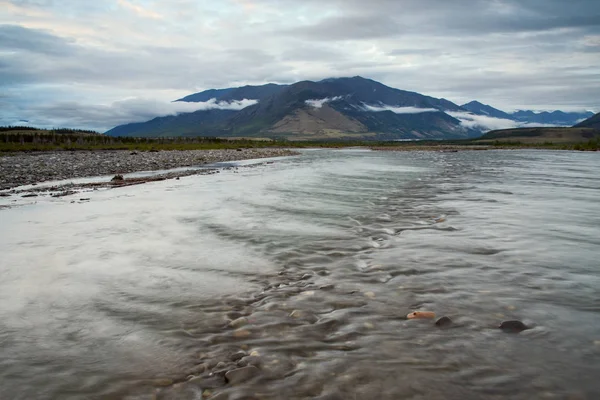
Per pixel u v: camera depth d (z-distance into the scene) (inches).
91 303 254.5
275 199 707.4
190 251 375.9
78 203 669.9
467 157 2672.2
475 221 504.4
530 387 157.4
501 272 304.0
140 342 201.2
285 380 163.9
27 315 236.7
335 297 256.8
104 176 1232.2
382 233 441.4
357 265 326.3
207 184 960.3
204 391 158.4
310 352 187.2
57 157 2142.0
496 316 225.8
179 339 203.9
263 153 3036.4
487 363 175.5
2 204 665.0
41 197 746.8
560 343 193.2
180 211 588.4
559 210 585.9
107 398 155.1
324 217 537.3
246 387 159.2
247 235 437.1
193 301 256.1
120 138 5315.0
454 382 161.3
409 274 301.3
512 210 587.8
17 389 160.9
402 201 682.2
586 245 384.5
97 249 384.8
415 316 224.2
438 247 378.9
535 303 244.2
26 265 335.3
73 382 166.1
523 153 3585.1
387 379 163.8
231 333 209.3
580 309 234.7
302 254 361.1
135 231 461.1
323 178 1120.2
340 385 160.1
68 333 212.5
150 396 155.9
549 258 341.7
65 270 322.0
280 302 250.1
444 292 263.6
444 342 195.2
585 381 161.0
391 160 2222.0
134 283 291.6
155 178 1103.6
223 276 305.1
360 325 215.2
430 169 1507.1
